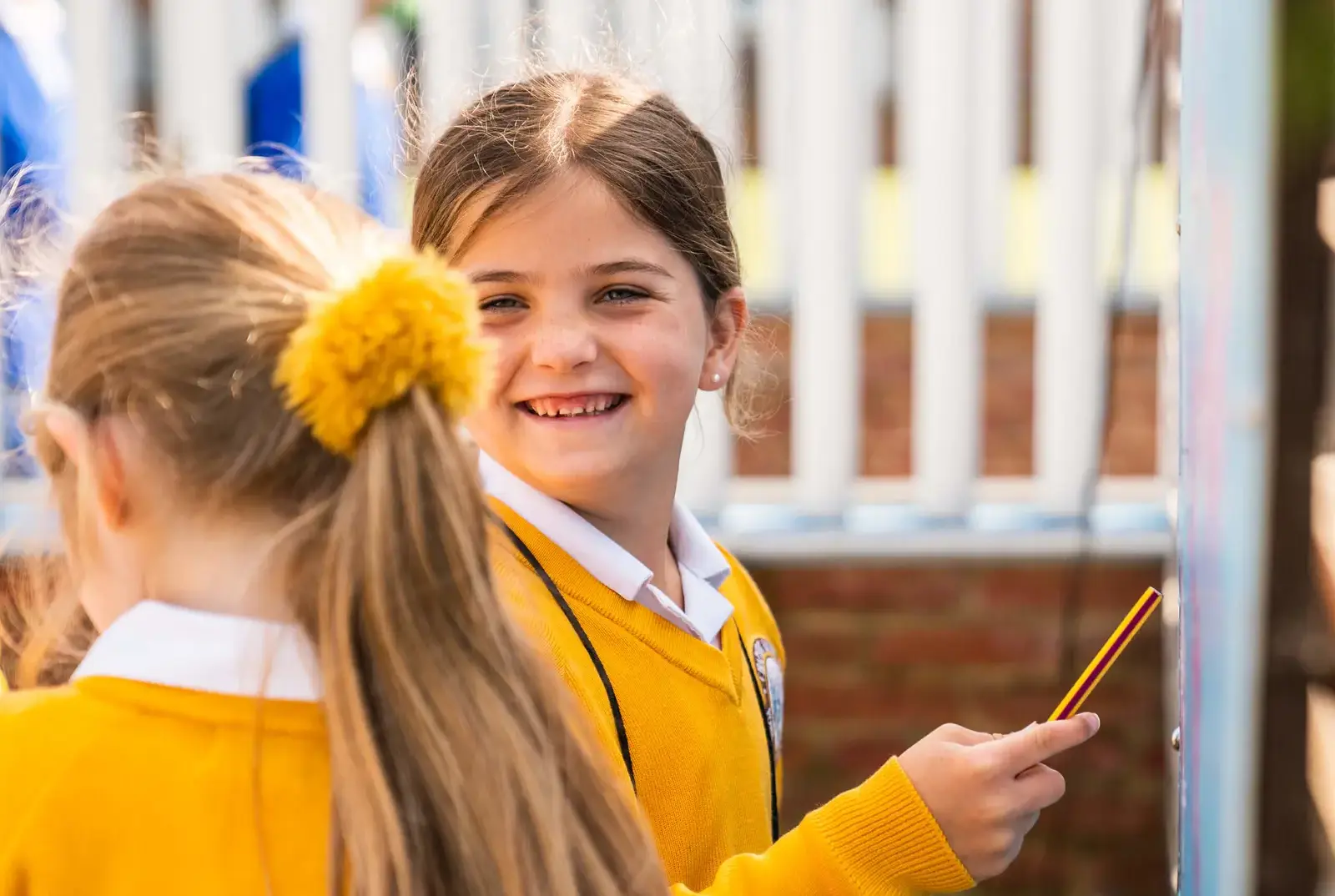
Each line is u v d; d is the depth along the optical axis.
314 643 0.96
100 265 0.98
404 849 0.91
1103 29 2.78
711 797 1.35
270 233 1.00
